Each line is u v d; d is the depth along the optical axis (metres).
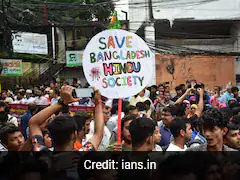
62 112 4.72
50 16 17.83
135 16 23.83
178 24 26.48
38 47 18.78
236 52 24.16
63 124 2.85
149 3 23.67
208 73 24.47
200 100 6.52
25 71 21.05
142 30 23.62
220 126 3.17
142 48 4.44
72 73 23.53
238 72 24.80
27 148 3.18
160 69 23.84
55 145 2.89
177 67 24.02
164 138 5.34
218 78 24.64
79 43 23.33
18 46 17.70
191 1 25.31
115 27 4.78
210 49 25.16
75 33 23.48
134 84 4.40
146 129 3.10
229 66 24.80
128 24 23.67
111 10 20.88
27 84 20.95
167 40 24.59
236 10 25.72
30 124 3.14
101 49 4.38
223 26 27.27
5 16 14.59
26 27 17.28
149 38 23.61
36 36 18.61
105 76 4.36
